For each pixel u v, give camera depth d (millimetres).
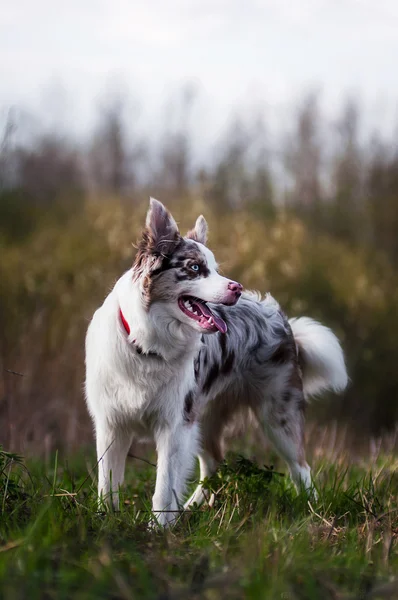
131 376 5297
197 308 5258
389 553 4320
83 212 17297
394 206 20234
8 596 3164
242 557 3895
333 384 7023
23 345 9984
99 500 5031
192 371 5562
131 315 5207
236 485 5590
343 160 22219
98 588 3334
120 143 23953
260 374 6512
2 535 4082
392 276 18078
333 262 17031
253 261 15258
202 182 19078
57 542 3959
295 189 21844
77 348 10477
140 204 16922
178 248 5203
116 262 14312
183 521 4988
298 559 3908
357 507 5488
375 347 15734
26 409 9203
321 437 9531
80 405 9719
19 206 17375
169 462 5414
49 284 13359
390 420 15250
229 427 6801
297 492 6191
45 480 5520
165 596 3326
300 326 7055
